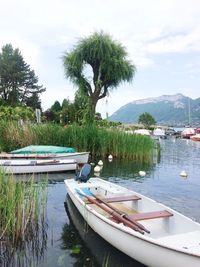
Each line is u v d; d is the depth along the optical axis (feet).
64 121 89.20
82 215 27.09
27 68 234.58
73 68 105.40
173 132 188.55
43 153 52.70
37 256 20.67
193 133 171.53
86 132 66.39
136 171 54.95
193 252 16.25
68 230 24.99
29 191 26.43
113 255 21.04
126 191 30.17
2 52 229.66
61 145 64.23
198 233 20.43
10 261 19.95
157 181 46.80
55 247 22.02
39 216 27.78
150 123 211.00
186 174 51.08
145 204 26.58
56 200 33.50
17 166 46.85
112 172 53.16
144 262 19.12
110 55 105.81
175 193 39.19
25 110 80.94
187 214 30.42
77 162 53.57
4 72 216.54
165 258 17.56
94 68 108.58
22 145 60.23
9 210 22.41
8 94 218.18
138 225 21.30
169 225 22.67
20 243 22.48
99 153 66.95
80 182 34.47
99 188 32.27
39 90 237.04
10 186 24.11
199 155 86.63
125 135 68.28
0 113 70.95
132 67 108.99
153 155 78.38
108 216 25.58
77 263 19.86
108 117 74.59
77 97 98.84
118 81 107.86
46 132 64.28
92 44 103.91
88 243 22.75
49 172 49.06
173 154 89.40
